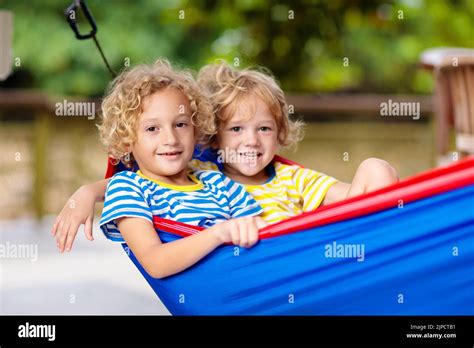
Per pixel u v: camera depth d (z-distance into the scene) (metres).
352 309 2.17
